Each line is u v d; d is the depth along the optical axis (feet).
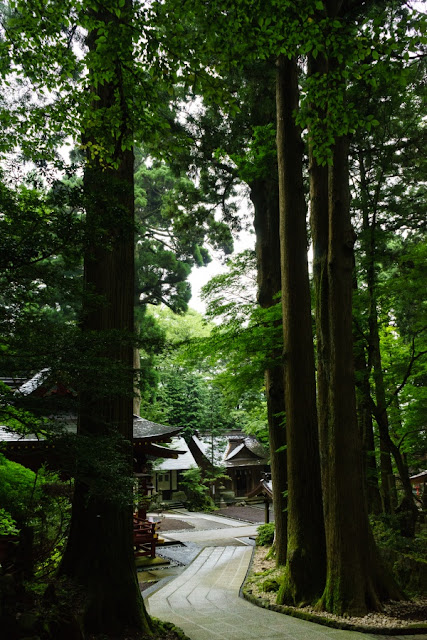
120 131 23.75
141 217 105.40
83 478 16.05
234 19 19.42
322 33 20.10
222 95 22.34
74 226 15.98
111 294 23.84
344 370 27.61
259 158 39.86
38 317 16.39
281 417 42.75
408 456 44.73
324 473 27.73
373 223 34.37
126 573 21.50
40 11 21.56
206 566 44.78
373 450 36.42
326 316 28.96
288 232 33.06
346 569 25.70
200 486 98.37
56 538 27.50
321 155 24.61
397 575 29.32
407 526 33.19
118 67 21.74
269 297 45.29
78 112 24.13
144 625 20.74
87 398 21.18
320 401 28.71
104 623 19.92
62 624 15.94
